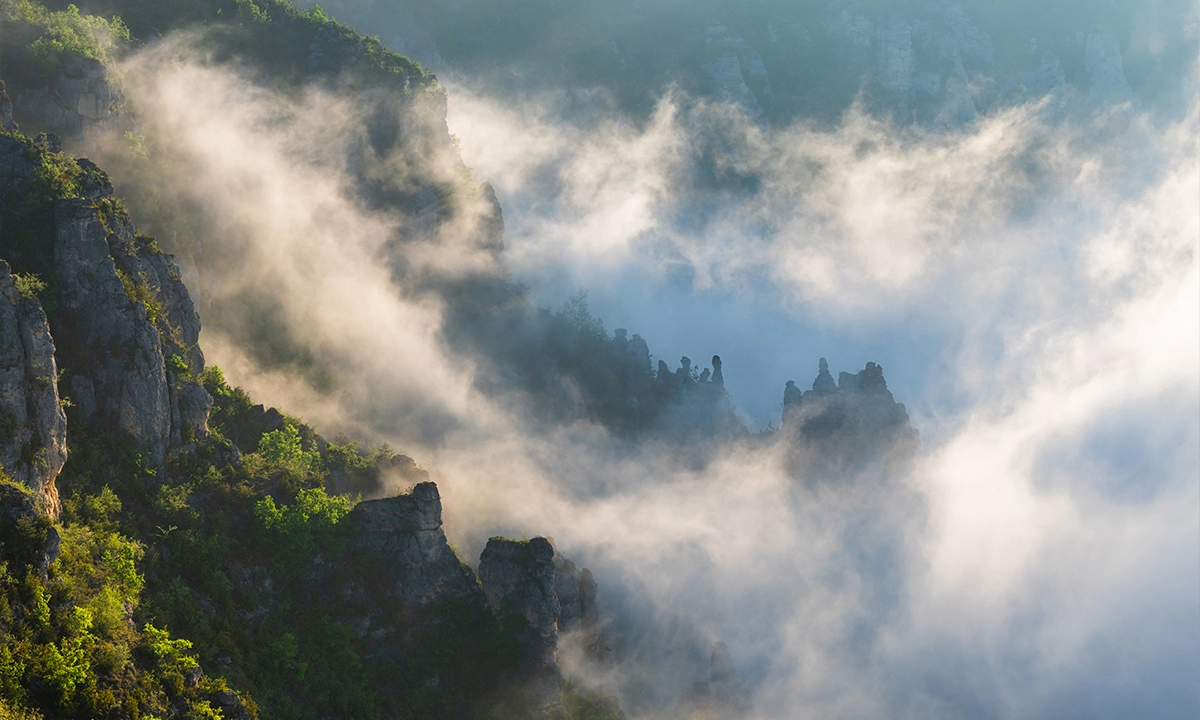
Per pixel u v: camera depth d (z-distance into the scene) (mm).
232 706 71875
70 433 82750
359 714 84812
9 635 62125
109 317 85625
